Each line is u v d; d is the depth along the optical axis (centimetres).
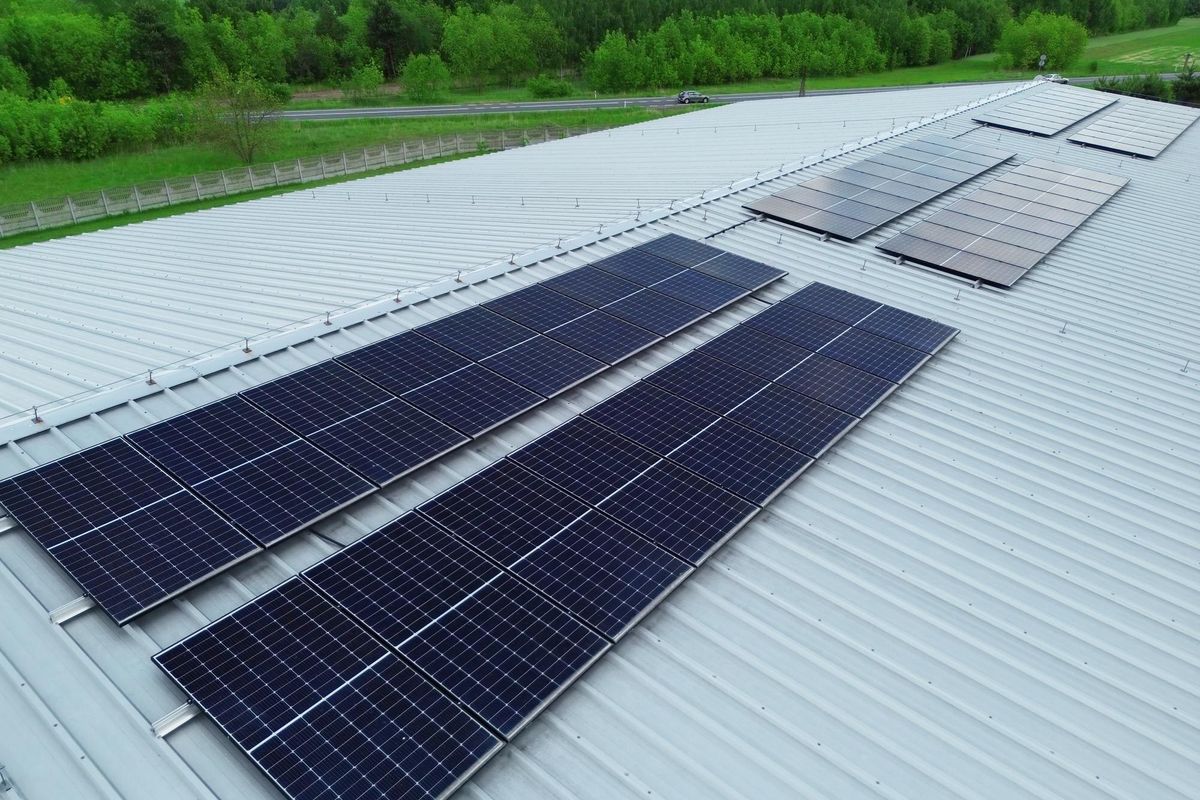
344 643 956
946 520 1302
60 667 927
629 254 2070
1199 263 2380
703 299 1869
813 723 961
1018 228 2452
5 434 1264
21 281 2162
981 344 1841
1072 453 1492
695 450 1359
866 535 1259
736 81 9856
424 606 1016
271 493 1170
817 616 1109
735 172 2947
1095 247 2431
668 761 905
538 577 1079
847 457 1431
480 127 7094
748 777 895
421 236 2439
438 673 933
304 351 1589
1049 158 3312
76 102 5950
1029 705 1003
